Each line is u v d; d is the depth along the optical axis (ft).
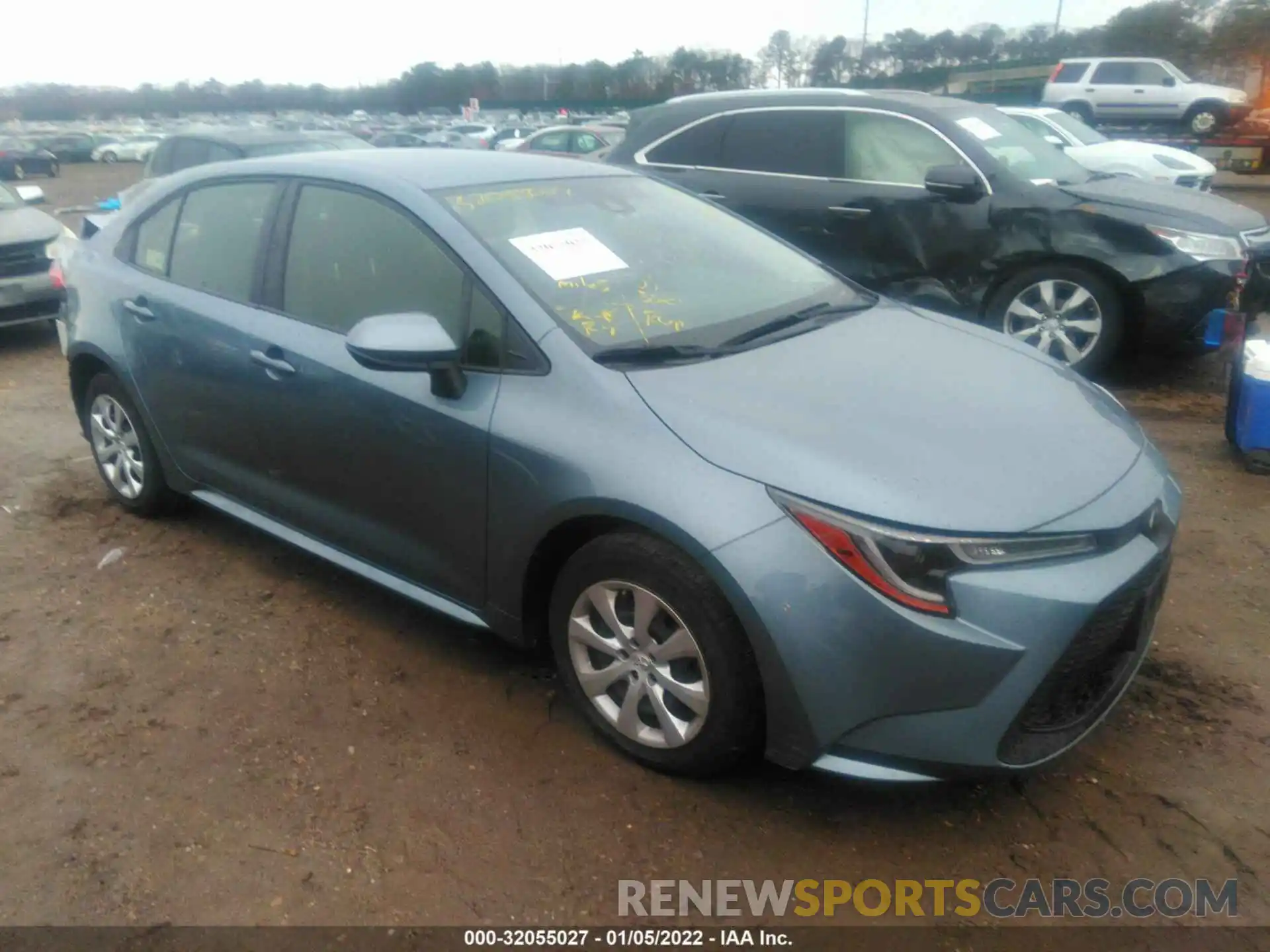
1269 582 13.71
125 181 107.14
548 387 10.11
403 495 11.32
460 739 10.67
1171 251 20.80
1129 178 24.73
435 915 8.52
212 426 13.57
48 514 16.19
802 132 23.86
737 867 9.00
